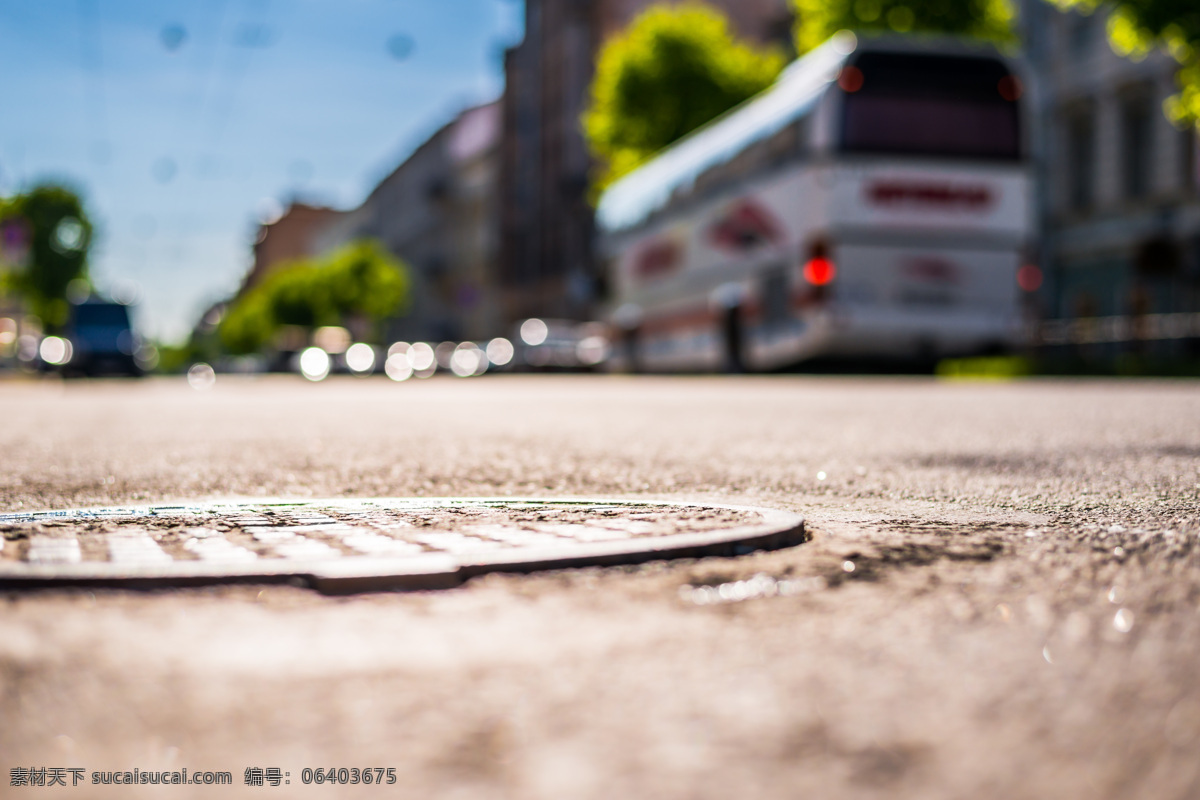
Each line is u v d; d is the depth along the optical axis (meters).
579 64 61.59
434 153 88.38
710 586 2.89
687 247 25.02
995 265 18.75
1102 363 18.70
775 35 51.66
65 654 2.27
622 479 5.81
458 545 3.35
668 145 40.28
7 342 45.62
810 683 2.06
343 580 2.83
